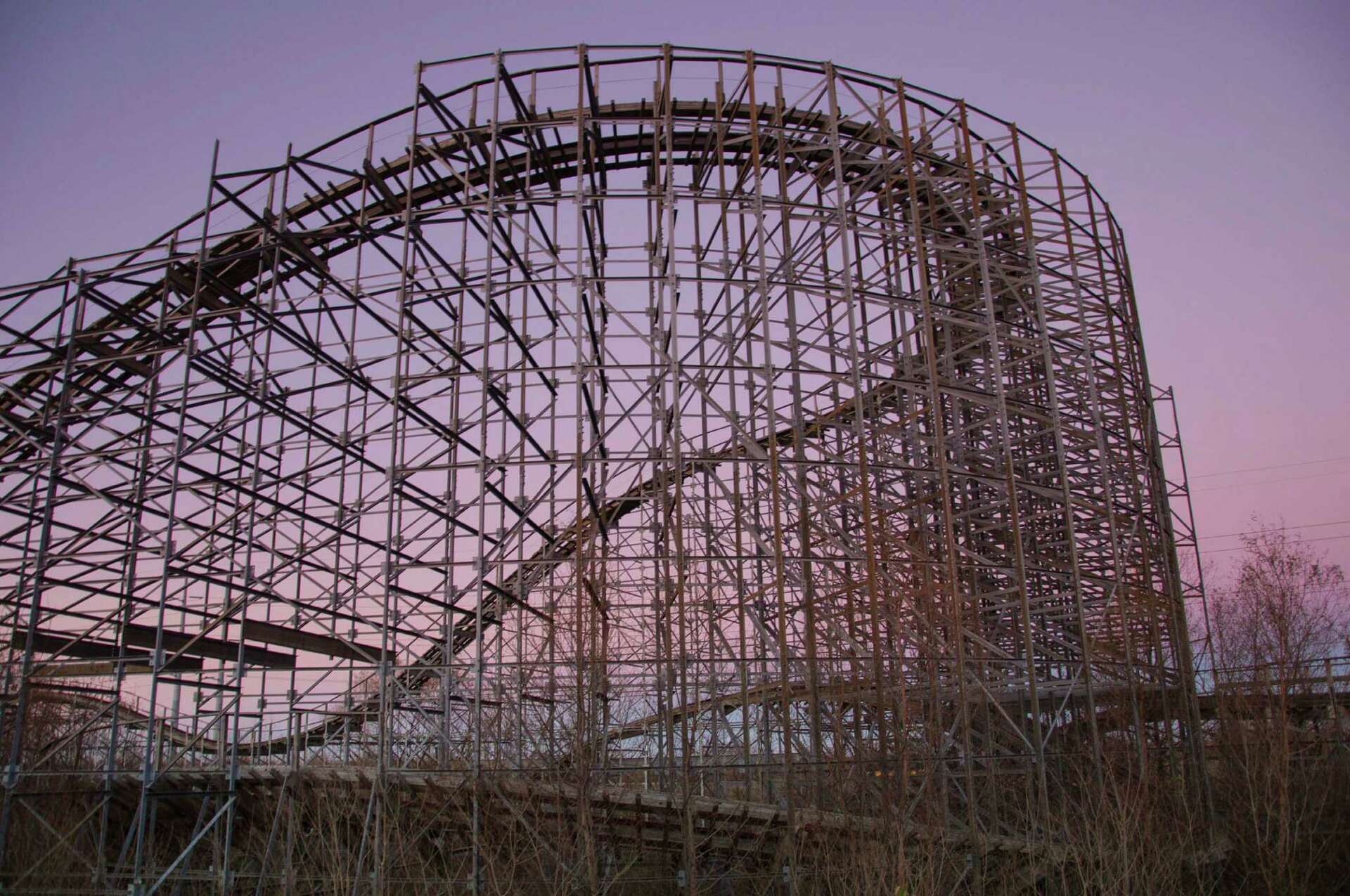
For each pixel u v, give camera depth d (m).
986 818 18.42
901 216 22.81
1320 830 18.80
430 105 17.84
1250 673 26.45
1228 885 18.45
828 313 20.92
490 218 16.47
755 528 19.44
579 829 13.81
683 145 21.69
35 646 17.67
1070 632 23.03
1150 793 17.95
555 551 21.45
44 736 20.66
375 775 14.89
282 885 14.90
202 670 15.46
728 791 18.83
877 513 19.42
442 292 16.75
